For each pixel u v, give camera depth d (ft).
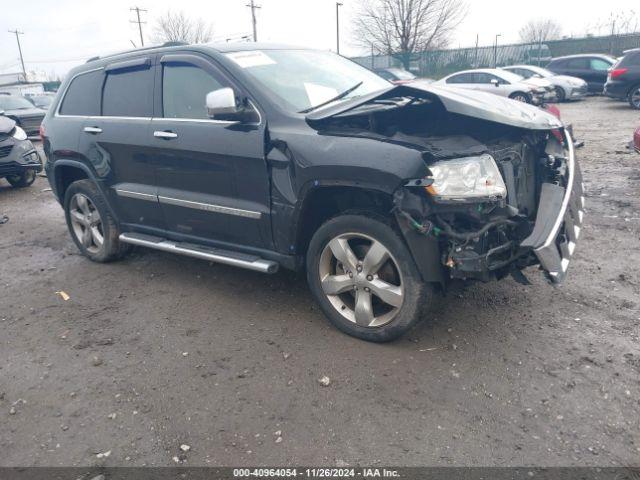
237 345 11.99
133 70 15.20
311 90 13.24
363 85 14.60
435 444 8.71
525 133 12.07
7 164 28.55
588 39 104.06
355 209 11.22
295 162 11.39
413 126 12.15
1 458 8.96
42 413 10.05
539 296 13.26
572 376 10.15
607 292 13.34
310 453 8.70
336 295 12.00
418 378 10.38
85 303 14.69
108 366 11.49
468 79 60.64
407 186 9.95
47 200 28.02
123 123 15.06
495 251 10.25
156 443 9.11
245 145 12.22
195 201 13.62
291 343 11.90
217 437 9.17
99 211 16.78
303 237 12.28
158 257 17.84
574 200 12.18
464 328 12.02
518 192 11.32
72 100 17.24
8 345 12.66
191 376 10.94
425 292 10.75
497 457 8.38
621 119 47.01
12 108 58.80
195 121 13.35
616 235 17.21
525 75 67.21
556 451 8.42
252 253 13.16
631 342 11.12
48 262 18.22
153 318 13.53
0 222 23.84
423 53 115.85
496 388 9.95
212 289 14.99
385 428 9.14
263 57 13.76
